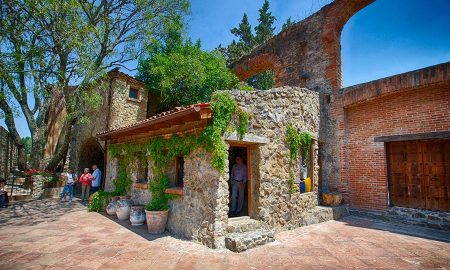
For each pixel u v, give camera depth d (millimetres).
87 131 14484
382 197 8680
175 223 6719
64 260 4793
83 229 7051
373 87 8883
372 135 9102
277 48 13031
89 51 10258
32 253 5152
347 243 6043
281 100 7582
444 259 5062
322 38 10828
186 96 13453
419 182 8031
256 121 6770
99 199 9648
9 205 11023
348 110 9922
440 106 7598
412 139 8031
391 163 8711
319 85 10734
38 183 13305
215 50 14398
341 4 10242
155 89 13836
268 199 6754
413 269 4594
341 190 9555
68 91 12969
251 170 6871
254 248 5594
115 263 4676
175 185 7441
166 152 7621
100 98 11609
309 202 8227
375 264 4805
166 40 14156
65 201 12180
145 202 8172
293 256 5164
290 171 7465
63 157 14531
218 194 5648
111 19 12547
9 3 10172
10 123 15570
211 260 4867
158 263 4699
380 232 7008
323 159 10211
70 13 9852
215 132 5703
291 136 7586
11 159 19422
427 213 7621
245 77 15773
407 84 8031
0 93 9875
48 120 17484
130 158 9336
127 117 12758
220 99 5938
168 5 13586
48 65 11086
